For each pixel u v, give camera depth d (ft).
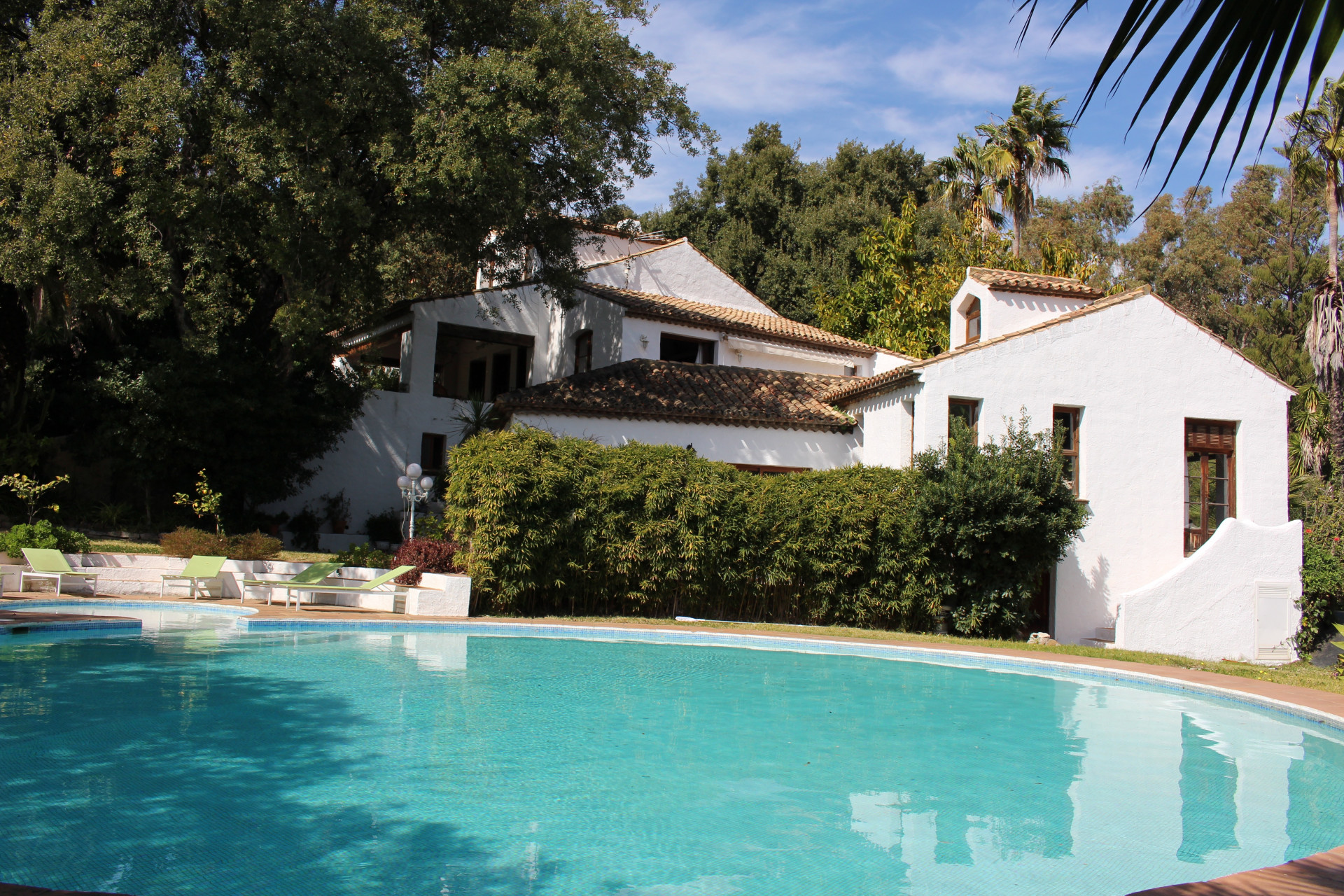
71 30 53.52
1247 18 6.42
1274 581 56.90
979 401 58.03
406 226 66.33
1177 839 18.53
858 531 53.26
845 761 24.44
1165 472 60.39
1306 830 19.38
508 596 50.06
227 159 55.62
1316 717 31.40
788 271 138.31
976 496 51.31
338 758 22.34
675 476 52.54
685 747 25.22
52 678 30.53
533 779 21.43
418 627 45.55
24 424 63.62
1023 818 19.84
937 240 134.82
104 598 50.93
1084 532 58.34
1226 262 146.92
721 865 16.33
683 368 75.20
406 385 84.53
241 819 17.63
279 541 59.77
